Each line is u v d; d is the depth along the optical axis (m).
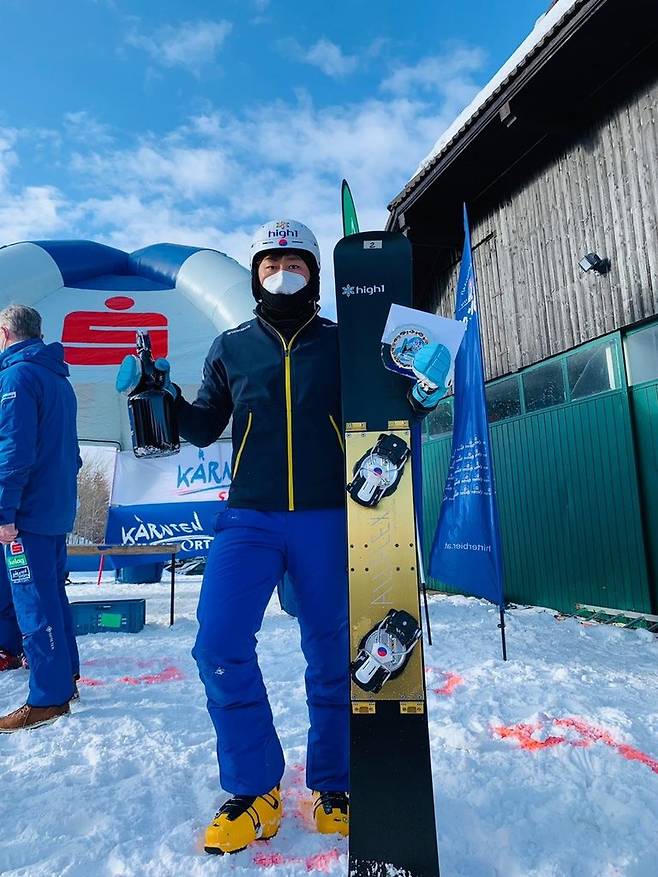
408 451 1.50
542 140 5.89
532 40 6.57
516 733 2.23
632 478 4.93
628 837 1.50
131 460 6.52
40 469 2.55
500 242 6.63
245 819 1.48
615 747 2.06
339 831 1.54
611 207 5.23
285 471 1.63
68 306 9.12
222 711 1.55
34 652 2.49
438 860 1.34
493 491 3.59
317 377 1.68
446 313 7.64
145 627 4.91
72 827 1.62
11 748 2.22
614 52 4.95
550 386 5.86
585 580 5.31
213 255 9.97
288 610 3.37
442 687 2.89
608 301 5.23
